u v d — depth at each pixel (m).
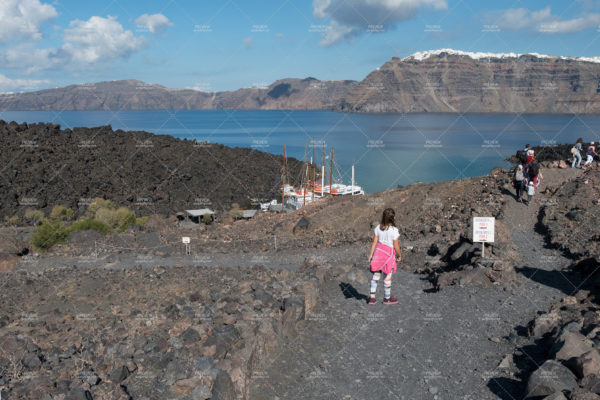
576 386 4.88
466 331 7.38
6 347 5.89
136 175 107.31
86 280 11.53
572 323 6.59
